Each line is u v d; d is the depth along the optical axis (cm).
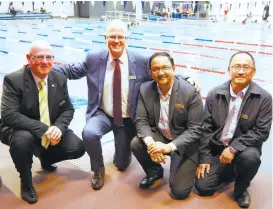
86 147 202
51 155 218
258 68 562
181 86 190
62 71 217
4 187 203
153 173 207
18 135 183
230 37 980
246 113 188
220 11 1850
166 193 200
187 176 191
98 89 213
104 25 1305
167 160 241
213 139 200
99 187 203
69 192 199
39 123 191
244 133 193
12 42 842
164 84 183
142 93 199
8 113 185
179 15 1752
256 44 823
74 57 670
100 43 860
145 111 201
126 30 202
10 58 634
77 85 445
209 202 191
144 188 205
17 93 188
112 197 195
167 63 178
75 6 1755
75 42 873
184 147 186
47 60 181
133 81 210
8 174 218
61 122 203
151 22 1517
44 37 952
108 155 248
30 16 1524
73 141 212
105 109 218
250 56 179
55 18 1658
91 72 215
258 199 193
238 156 185
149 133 195
